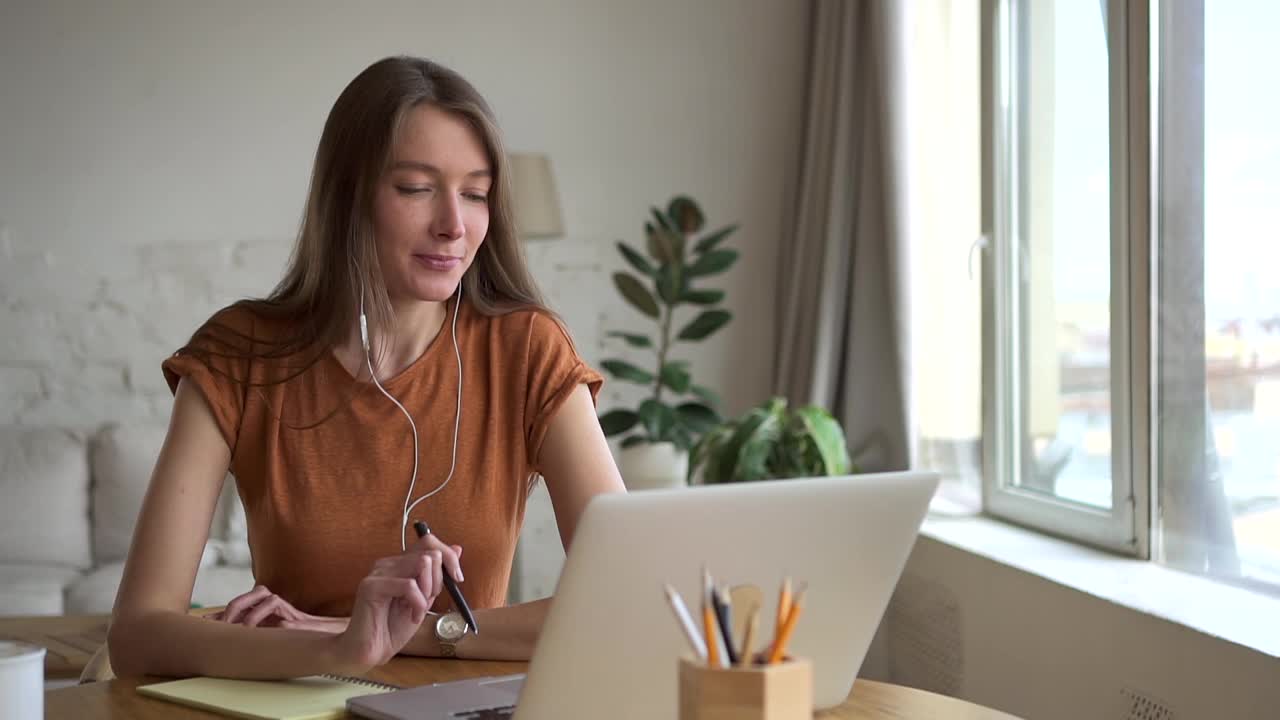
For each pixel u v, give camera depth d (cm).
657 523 87
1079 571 235
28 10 415
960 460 332
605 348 442
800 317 390
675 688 94
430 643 130
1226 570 217
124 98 420
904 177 335
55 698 115
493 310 154
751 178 443
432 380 150
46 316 419
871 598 101
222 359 146
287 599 144
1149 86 233
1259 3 200
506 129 436
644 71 439
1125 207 244
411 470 146
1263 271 200
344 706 109
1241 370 209
